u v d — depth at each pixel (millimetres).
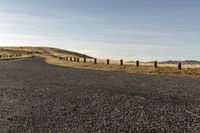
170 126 6852
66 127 6766
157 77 21547
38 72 25547
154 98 10828
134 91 12797
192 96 11344
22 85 15188
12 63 47406
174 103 9812
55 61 64188
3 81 17266
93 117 7793
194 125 6957
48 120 7457
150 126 6844
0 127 6785
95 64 43688
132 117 7773
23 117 7801
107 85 15281
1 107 9242
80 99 10648
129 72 29719
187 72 27125
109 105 9461
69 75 22438
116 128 6668
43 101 10273
